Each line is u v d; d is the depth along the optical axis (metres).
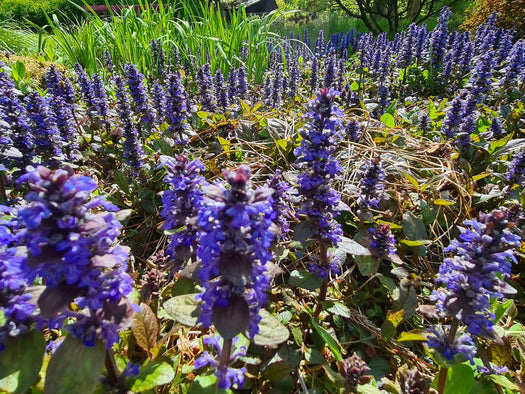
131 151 0.42
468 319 0.20
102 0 2.68
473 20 1.42
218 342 0.21
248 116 0.57
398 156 0.45
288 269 0.34
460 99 0.49
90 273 0.15
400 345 0.27
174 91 0.44
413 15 2.54
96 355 0.16
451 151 0.47
